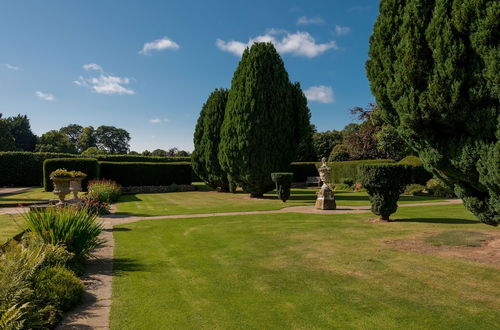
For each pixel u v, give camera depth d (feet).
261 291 16.93
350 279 18.52
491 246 24.38
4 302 12.03
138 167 99.09
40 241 20.06
